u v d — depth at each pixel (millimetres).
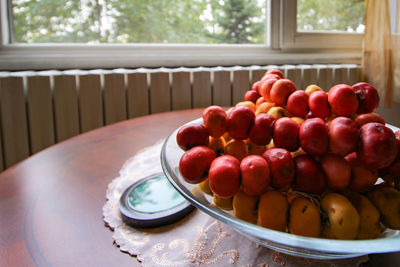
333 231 296
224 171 314
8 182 574
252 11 1585
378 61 1467
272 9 1567
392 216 308
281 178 312
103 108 1305
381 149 285
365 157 295
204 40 1552
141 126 946
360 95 367
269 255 383
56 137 1261
